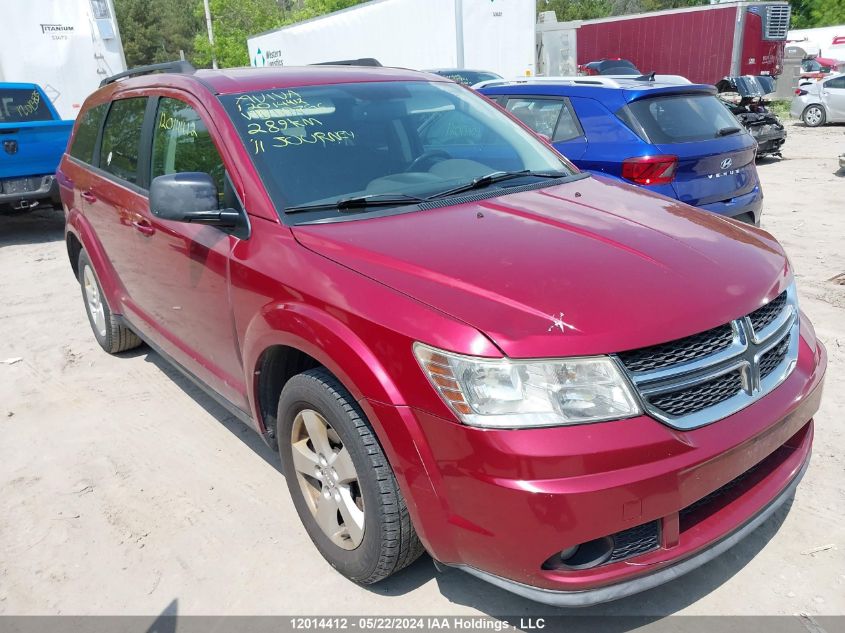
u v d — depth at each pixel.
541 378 2.10
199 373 3.69
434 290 2.34
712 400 2.31
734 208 5.92
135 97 4.20
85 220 4.75
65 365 5.16
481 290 2.31
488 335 2.14
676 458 2.15
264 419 3.12
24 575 2.99
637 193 3.41
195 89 3.54
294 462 2.89
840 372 4.28
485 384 2.12
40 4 11.08
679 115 5.85
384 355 2.30
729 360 2.33
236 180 3.09
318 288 2.55
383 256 2.56
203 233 3.25
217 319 3.24
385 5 14.64
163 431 4.11
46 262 8.27
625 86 5.93
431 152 3.59
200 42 33.31
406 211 2.99
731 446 2.24
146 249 3.83
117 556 3.07
